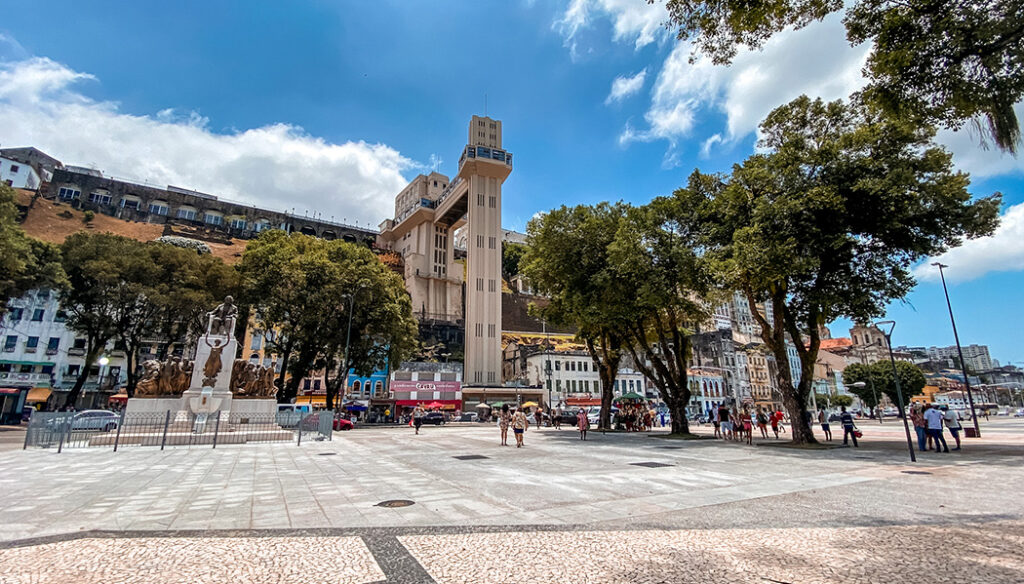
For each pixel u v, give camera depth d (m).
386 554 4.98
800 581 4.12
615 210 27.36
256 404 23.16
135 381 39.59
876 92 8.26
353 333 42.69
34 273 33.53
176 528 6.15
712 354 85.44
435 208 94.44
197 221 90.38
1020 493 8.41
